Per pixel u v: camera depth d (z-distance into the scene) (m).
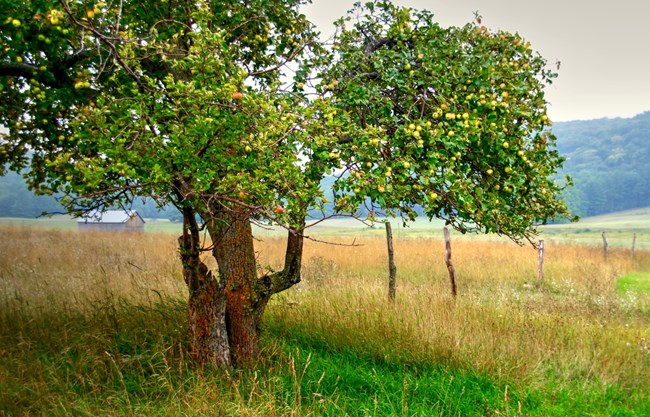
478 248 21.91
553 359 7.04
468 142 5.36
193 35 3.94
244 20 6.16
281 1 6.48
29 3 4.72
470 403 5.57
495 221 5.61
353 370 6.17
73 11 4.53
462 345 6.83
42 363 5.48
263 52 7.34
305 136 4.29
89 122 3.96
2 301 7.74
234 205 4.87
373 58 5.81
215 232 5.86
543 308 9.91
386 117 5.45
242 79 4.00
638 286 14.57
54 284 9.41
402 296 9.40
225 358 5.77
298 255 6.32
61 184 4.91
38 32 4.83
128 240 22.33
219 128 3.98
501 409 5.43
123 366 5.60
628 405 5.94
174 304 7.38
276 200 4.21
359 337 6.98
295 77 5.85
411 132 4.98
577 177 144.50
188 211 5.14
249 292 5.99
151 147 4.04
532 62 6.60
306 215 4.42
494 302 9.91
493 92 5.70
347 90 5.43
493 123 5.33
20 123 6.34
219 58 4.25
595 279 13.72
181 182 4.26
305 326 7.45
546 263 17.42
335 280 11.39
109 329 6.44
